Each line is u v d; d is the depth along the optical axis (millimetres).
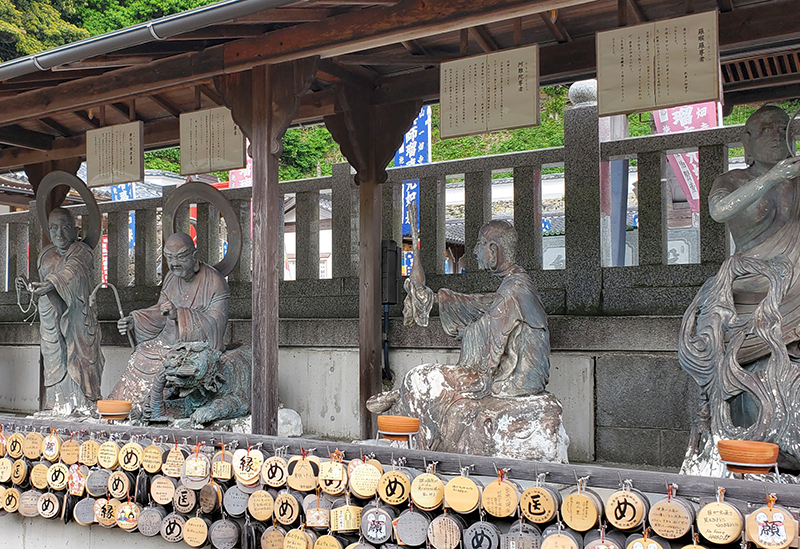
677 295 7164
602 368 7195
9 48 23844
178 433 5828
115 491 5785
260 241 6180
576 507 4266
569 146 7711
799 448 4801
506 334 6320
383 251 8250
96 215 9109
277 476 5199
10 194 12875
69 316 8516
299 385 8789
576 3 4844
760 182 5266
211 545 5594
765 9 6039
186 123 7656
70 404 8508
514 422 5984
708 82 5195
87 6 26453
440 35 6836
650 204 7422
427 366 6574
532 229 7961
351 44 5668
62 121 9461
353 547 4844
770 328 5113
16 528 6465
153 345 7980
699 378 5441
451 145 25141
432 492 4680
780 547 3709
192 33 6062
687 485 4074
